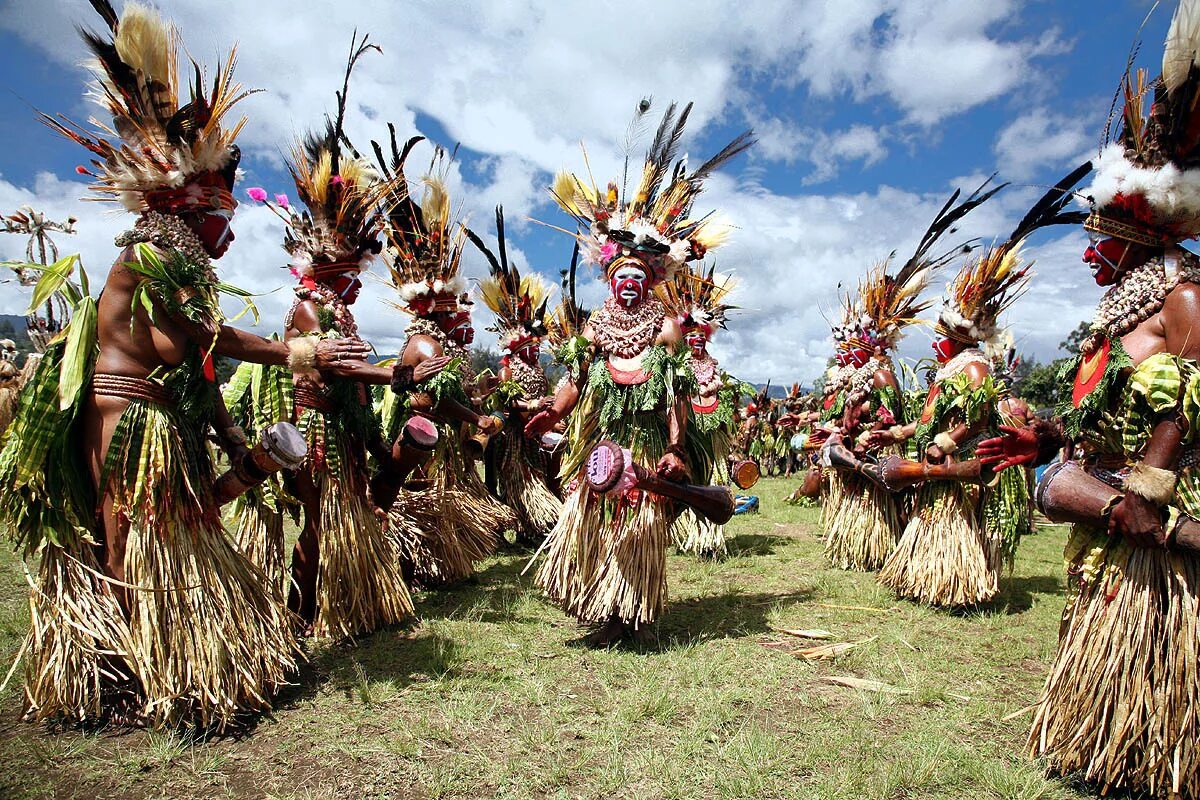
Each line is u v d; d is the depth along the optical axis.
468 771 2.50
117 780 2.42
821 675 3.44
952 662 3.69
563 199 4.08
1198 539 2.28
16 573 4.82
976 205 5.62
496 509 5.94
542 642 3.81
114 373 2.79
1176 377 2.26
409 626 4.03
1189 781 2.31
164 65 2.81
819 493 7.57
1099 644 2.48
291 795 2.34
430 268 4.56
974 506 4.68
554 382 7.72
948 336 4.94
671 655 3.62
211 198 2.97
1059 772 2.58
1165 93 2.41
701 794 2.39
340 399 3.83
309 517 3.86
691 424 4.01
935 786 2.48
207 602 2.82
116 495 2.75
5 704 2.96
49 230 7.65
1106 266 2.63
